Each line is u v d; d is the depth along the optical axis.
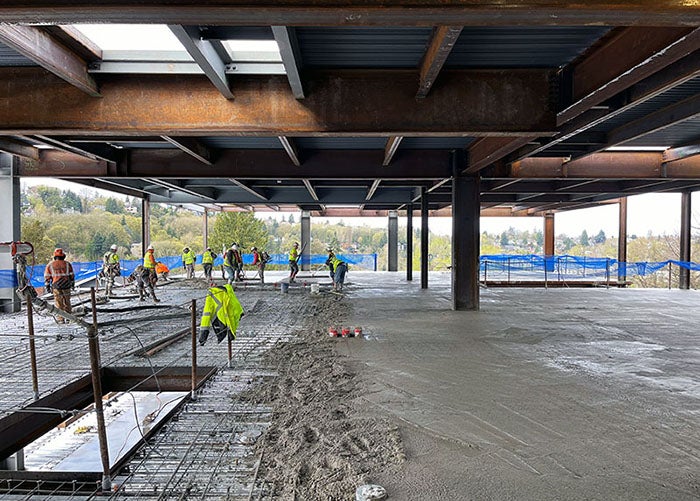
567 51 5.46
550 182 16.33
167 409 7.32
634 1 3.08
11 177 11.57
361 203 19.53
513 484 3.38
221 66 5.56
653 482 3.42
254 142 10.15
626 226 21.97
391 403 5.05
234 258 17.94
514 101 6.09
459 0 3.09
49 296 11.49
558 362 6.81
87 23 3.26
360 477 3.46
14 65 5.94
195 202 19.17
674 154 11.26
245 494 3.29
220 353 7.30
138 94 6.06
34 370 5.29
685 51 4.20
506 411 4.83
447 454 3.85
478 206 11.53
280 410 4.86
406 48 5.34
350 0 3.06
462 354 7.26
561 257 25.39
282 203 19.28
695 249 44.94
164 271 20.55
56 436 10.80
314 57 5.64
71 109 6.02
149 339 8.29
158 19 3.18
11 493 3.62
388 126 6.13
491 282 20.34
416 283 20.58
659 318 11.03
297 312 11.79
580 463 3.70
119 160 11.06
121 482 3.66
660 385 5.72
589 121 6.62
